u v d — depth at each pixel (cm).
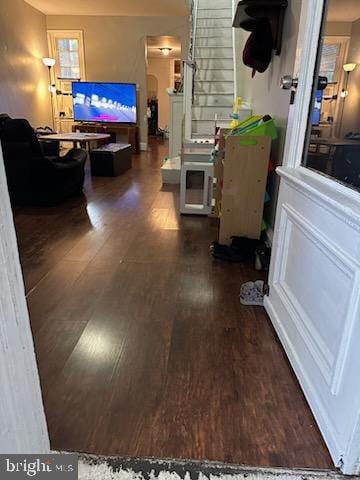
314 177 134
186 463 104
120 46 757
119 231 299
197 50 555
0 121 395
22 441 78
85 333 163
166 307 186
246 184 256
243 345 157
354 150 113
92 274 221
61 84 783
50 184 352
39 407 86
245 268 234
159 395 129
